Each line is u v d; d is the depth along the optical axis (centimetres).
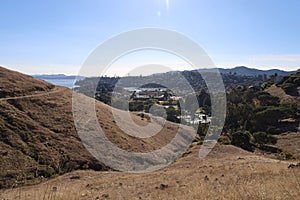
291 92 5534
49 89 3438
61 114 2620
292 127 3800
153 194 833
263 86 6875
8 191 1352
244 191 668
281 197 576
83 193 952
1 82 3100
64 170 1809
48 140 2136
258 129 3772
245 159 1861
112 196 872
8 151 1841
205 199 650
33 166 1770
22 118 2378
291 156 2428
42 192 1006
